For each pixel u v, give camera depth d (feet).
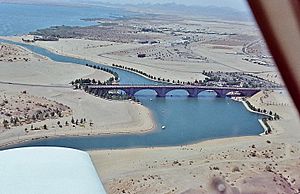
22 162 6.60
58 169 6.60
